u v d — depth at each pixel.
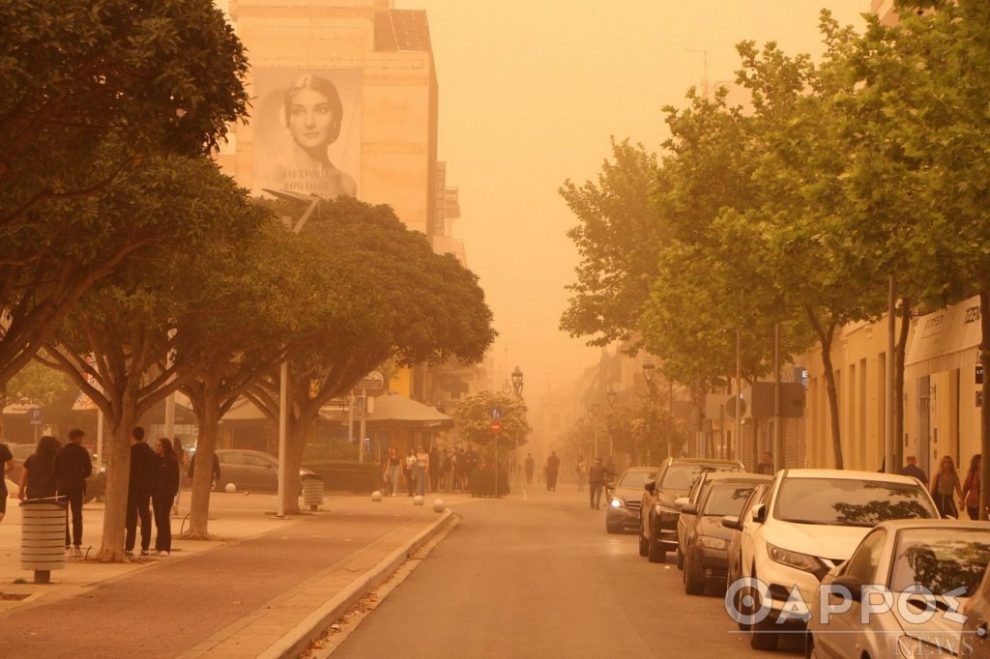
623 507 40.69
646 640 17.28
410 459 65.12
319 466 66.50
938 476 29.47
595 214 61.97
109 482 25.62
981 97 16.75
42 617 17.42
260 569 24.91
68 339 26.25
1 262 16.44
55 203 16.77
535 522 47.97
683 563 25.58
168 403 43.12
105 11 13.34
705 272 32.75
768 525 17.30
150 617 17.59
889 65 18.78
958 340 23.83
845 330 50.44
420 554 32.03
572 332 62.66
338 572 24.48
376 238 50.78
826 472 18.12
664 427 74.31
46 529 21.38
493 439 85.19
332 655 15.77
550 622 19.03
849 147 19.67
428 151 111.12
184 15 13.90
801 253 26.22
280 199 51.59
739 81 32.34
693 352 45.91
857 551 12.70
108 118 14.50
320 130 110.19
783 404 33.75
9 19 12.73
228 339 29.05
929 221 18.12
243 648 14.89
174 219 18.16
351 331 37.06
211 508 48.25
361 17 111.44
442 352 52.31
